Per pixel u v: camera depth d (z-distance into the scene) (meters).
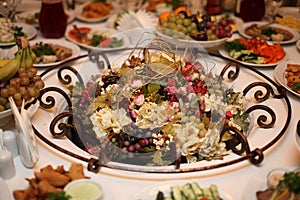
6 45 1.45
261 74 1.25
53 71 1.29
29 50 0.99
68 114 1.01
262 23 1.67
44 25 1.52
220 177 0.85
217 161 0.90
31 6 1.81
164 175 0.85
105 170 0.86
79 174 0.81
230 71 1.25
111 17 1.71
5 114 0.93
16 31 1.51
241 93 1.11
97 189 0.77
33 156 0.85
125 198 0.80
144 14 1.61
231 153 0.93
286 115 1.08
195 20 1.40
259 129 1.02
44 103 1.10
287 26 1.64
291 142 0.97
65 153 0.90
